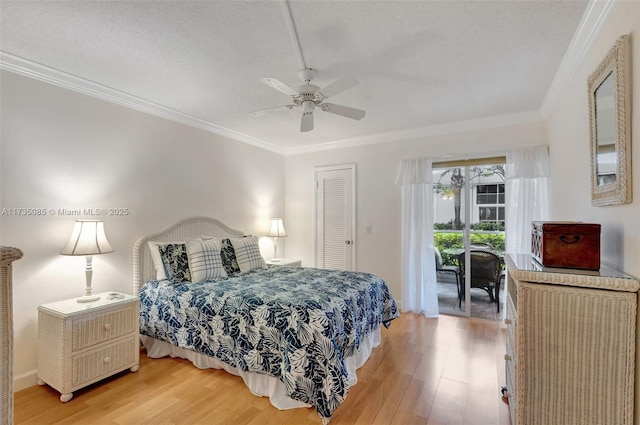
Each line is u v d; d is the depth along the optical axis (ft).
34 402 7.09
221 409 6.90
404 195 14.05
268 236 15.66
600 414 4.39
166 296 9.09
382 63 7.84
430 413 6.81
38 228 8.13
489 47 7.14
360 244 15.43
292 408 6.97
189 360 9.01
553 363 4.62
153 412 6.77
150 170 10.89
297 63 7.91
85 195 9.12
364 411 6.87
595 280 4.35
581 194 7.29
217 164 13.58
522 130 11.90
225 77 8.72
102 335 7.77
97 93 9.30
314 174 16.88
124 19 6.13
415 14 5.93
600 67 5.51
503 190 12.92
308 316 6.92
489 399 7.32
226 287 8.98
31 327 7.91
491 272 13.16
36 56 7.60
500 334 11.35
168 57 7.62
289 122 12.86
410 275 14.01
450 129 13.12
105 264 9.55
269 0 5.56
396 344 10.44
